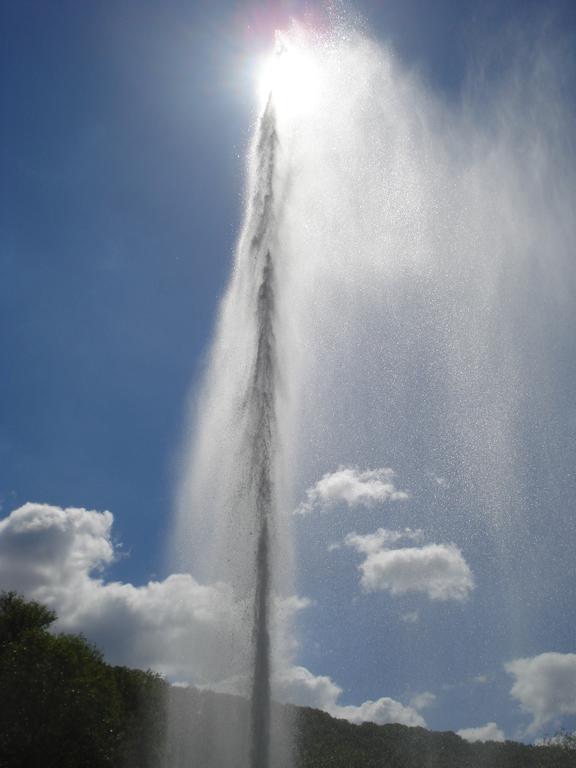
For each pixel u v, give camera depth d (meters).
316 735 45.56
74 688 35.09
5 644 40.44
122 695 40.72
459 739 49.78
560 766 44.47
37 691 34.19
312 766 39.31
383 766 43.38
